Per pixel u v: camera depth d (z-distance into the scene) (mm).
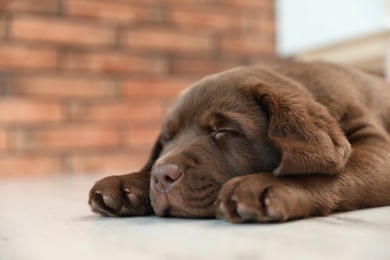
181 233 634
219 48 1766
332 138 712
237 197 646
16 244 614
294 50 1421
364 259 489
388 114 866
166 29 1697
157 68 1688
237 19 1784
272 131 722
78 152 1597
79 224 727
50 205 882
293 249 529
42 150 1559
